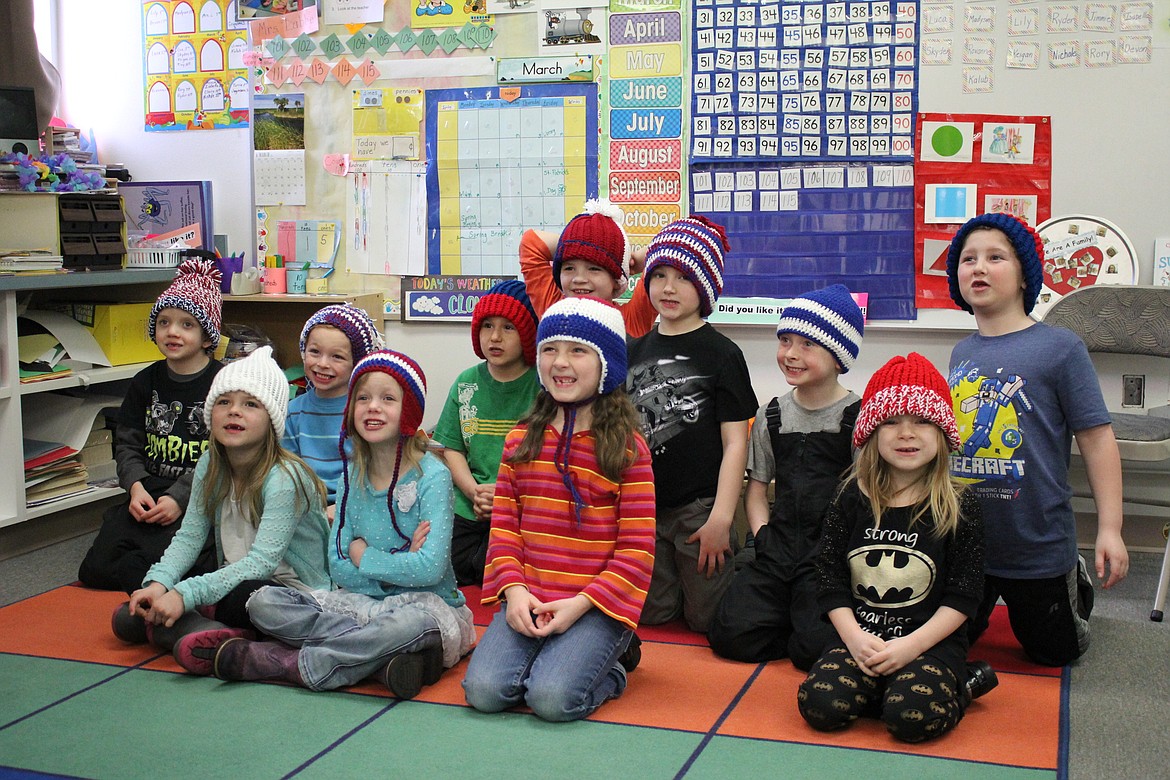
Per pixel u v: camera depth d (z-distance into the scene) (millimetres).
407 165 3725
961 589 1983
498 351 2791
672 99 3432
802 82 3326
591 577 2086
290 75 3826
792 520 2396
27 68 3734
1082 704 2061
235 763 1779
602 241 2674
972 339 2408
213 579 2232
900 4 3238
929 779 1721
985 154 3217
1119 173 3129
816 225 3357
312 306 3838
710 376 2576
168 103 4082
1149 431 2684
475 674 2012
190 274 2990
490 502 2779
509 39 3566
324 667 2086
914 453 2029
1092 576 2928
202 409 2885
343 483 2271
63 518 3309
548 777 1729
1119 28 3088
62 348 3309
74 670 2215
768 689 2150
